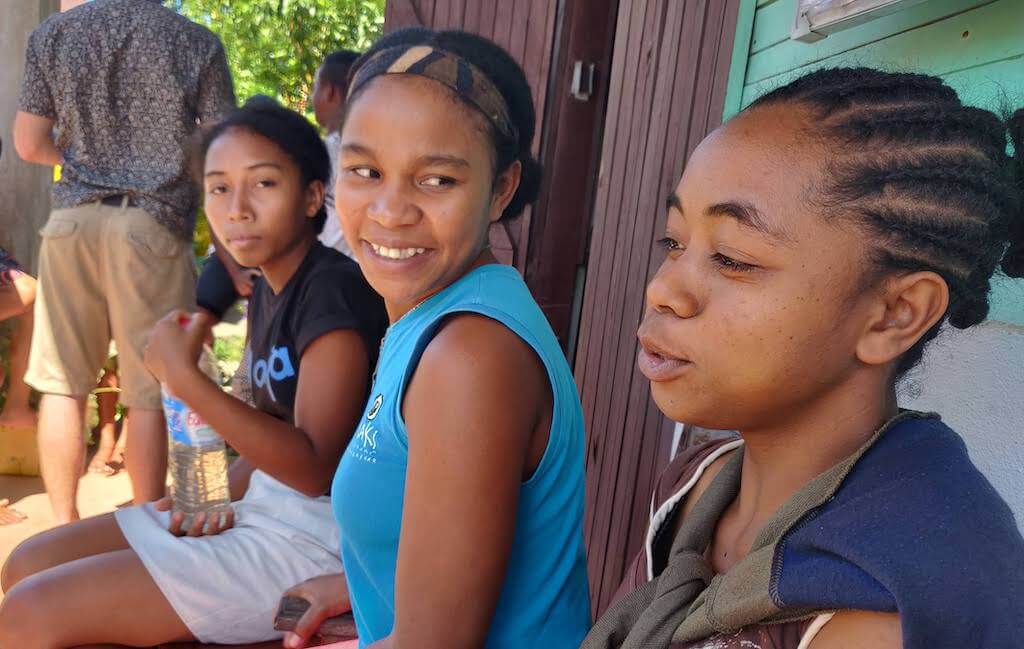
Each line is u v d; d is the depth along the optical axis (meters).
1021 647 0.55
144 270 3.11
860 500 0.62
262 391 1.85
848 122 0.64
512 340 0.98
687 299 0.68
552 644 1.09
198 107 3.23
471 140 1.07
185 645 1.62
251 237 1.75
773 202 0.65
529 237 3.56
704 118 2.17
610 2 3.45
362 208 1.09
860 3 1.29
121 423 4.40
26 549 1.79
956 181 0.64
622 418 2.65
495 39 3.53
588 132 3.53
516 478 0.96
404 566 0.96
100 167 3.13
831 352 0.66
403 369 1.02
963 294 0.68
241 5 9.16
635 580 0.96
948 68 1.24
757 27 1.90
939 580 0.55
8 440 3.84
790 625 0.63
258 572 1.64
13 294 3.58
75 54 3.02
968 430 1.14
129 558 1.62
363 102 1.07
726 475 0.85
